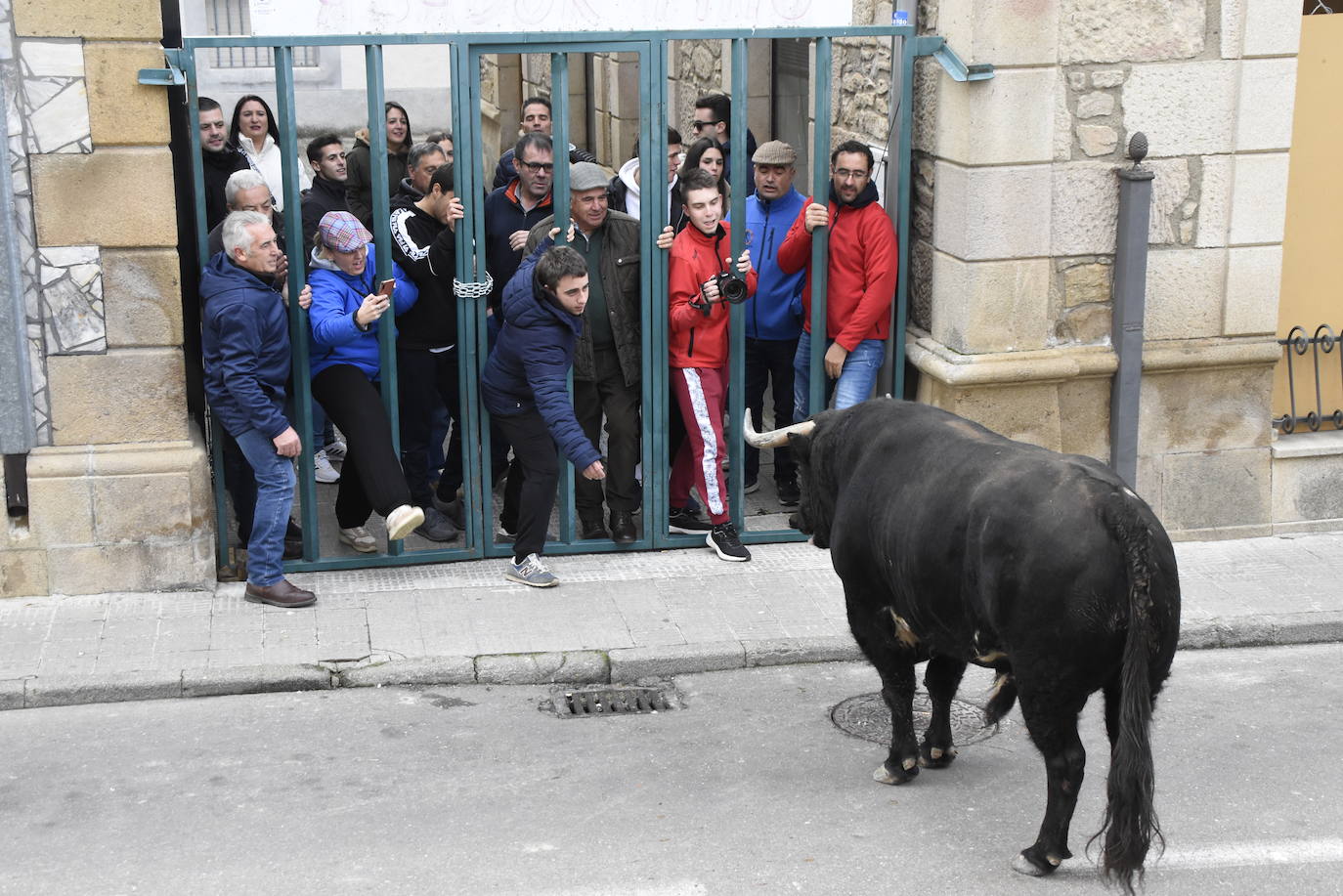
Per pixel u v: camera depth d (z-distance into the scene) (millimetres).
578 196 7684
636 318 8070
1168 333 8289
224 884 5109
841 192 8094
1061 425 8258
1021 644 4875
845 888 5098
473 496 8047
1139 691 4648
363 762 6062
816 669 7066
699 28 7664
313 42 7277
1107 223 8070
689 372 8008
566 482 8156
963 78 7680
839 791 5832
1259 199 8156
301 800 5727
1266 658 7195
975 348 8031
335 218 7375
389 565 8031
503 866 5234
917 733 6355
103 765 6020
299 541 8156
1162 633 4758
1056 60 7754
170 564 7520
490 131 18031
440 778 5926
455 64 7465
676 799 5758
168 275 7250
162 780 5895
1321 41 8328
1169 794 5781
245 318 7031
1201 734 6332
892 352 8500
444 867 5227
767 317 8664
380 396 7922
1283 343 8672
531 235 7742
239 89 18359
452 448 8523
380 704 6625
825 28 7855
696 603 7586
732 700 6730
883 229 8117
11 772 5953
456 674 6840
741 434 8203
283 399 7480
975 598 5016
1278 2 7898
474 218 7668
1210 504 8523
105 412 7363
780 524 8602
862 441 5680
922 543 5203
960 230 7977
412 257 7840
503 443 8719
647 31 7617
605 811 5656
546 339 7273
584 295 7164
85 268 7172
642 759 6117
